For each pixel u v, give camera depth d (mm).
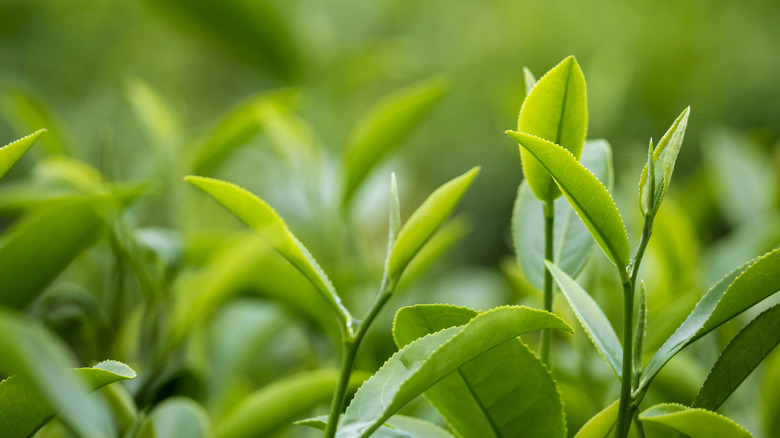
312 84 1302
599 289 848
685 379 702
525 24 3225
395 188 579
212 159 989
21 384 576
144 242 739
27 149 577
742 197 1106
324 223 1043
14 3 2482
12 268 699
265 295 821
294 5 1251
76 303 733
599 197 563
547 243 606
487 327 557
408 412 709
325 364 881
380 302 573
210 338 950
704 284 870
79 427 518
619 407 568
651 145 562
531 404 587
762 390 687
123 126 2314
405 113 910
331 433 565
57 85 2512
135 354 819
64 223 704
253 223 581
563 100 588
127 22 2623
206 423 664
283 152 1033
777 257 567
